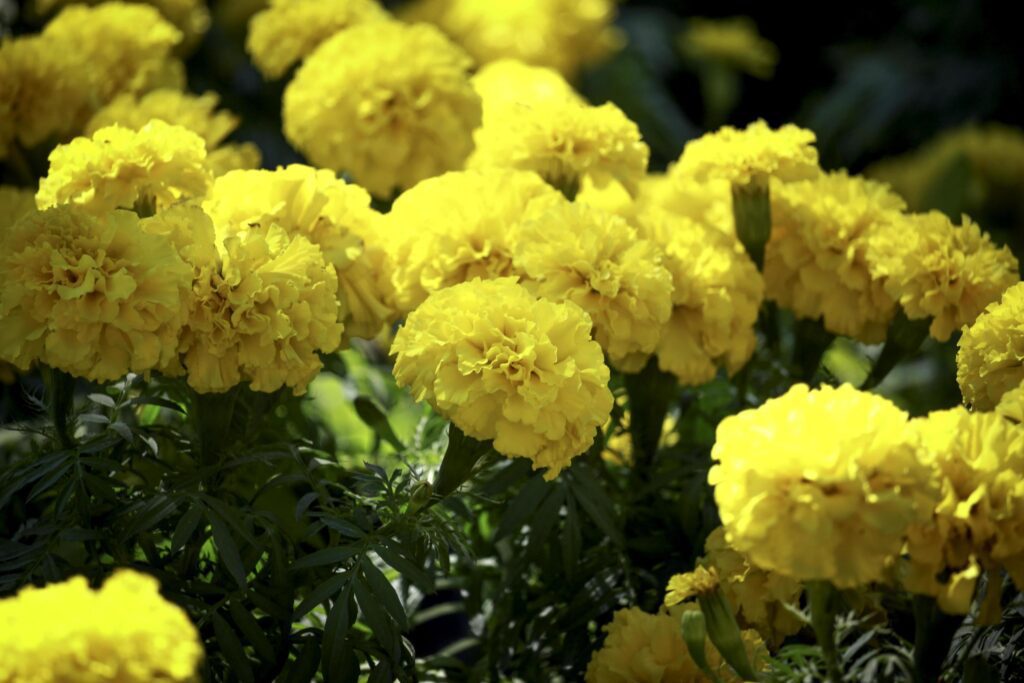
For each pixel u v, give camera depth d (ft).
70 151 3.71
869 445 3.28
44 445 3.71
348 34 4.28
